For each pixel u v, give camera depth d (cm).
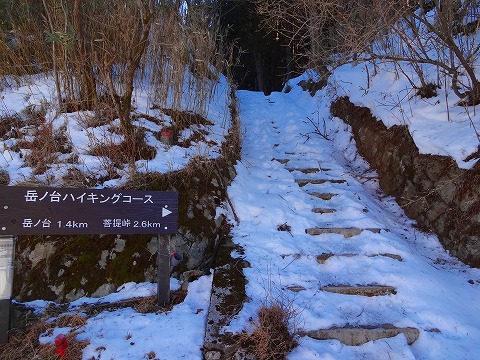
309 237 379
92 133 399
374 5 459
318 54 569
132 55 390
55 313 291
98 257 323
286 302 288
